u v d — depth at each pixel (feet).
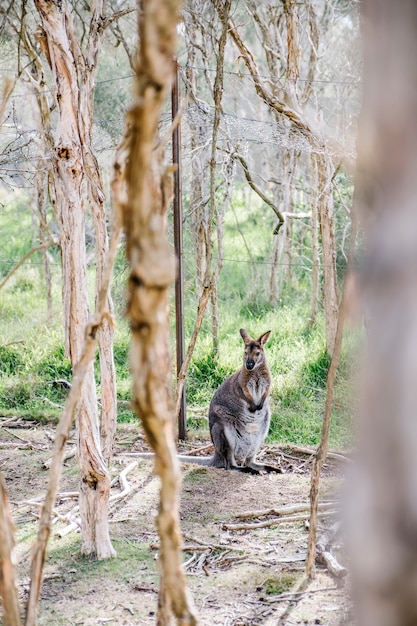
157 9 4.29
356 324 2.53
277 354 26.81
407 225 2.28
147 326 4.52
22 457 20.11
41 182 27.27
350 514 2.35
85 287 13.14
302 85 28.96
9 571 6.16
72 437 21.81
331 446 21.07
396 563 2.19
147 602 12.17
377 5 2.35
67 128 12.91
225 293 33.09
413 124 2.30
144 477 18.72
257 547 14.46
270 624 11.23
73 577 13.15
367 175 2.43
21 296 33.91
